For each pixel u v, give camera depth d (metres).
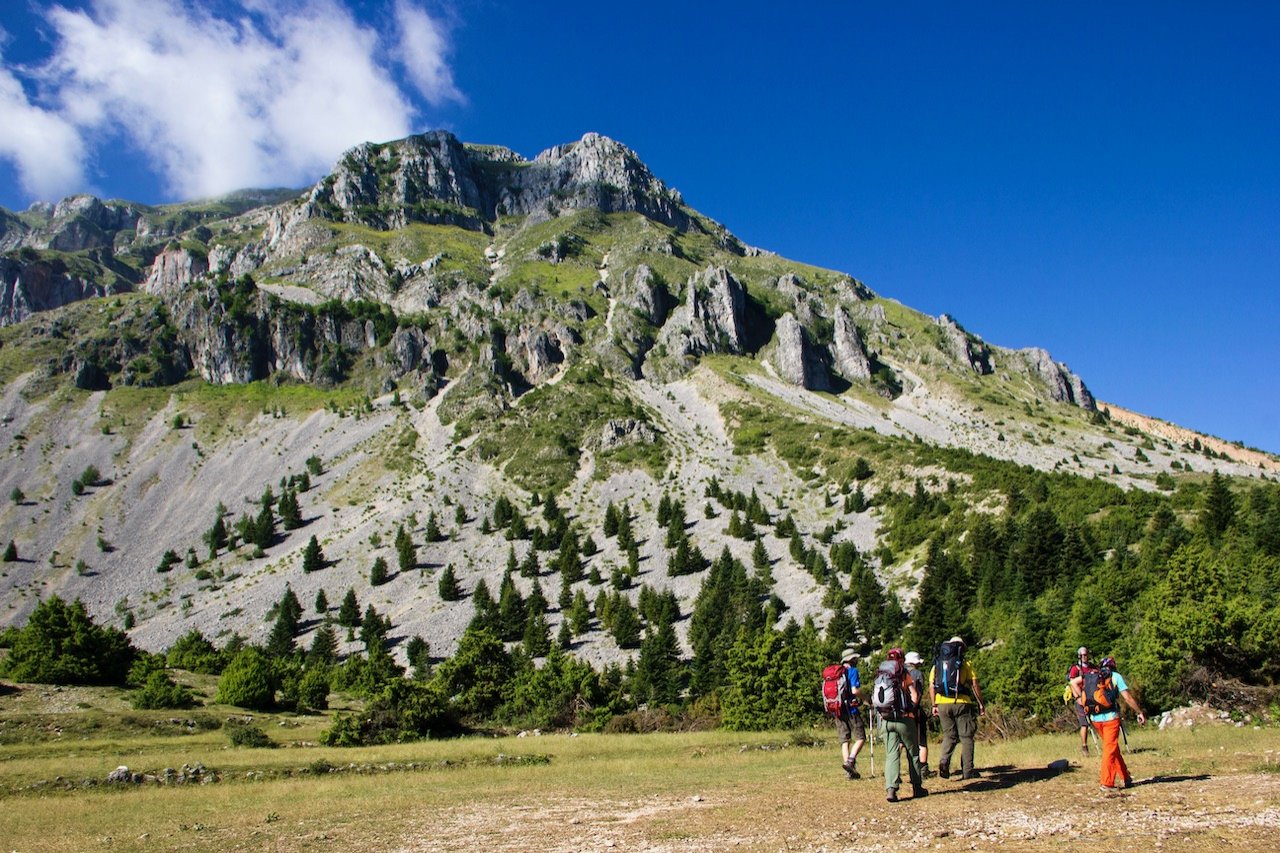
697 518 161.12
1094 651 54.59
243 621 138.00
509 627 122.62
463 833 17.84
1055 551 91.44
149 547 178.75
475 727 60.62
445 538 162.50
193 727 58.44
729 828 15.81
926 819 14.81
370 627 124.56
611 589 134.50
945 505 137.00
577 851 14.92
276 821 21.47
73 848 19.36
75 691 67.62
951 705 19.27
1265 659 40.16
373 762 36.81
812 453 187.88
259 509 189.75
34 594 159.88
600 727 64.06
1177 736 27.70
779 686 57.69
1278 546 73.50
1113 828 12.92
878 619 97.62
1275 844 11.38
